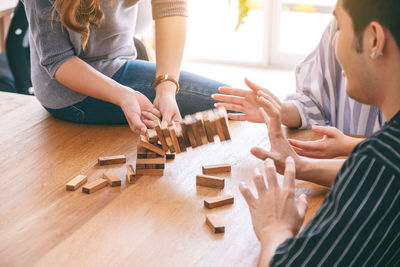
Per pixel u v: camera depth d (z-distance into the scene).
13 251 1.00
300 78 1.71
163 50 1.70
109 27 1.72
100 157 1.40
